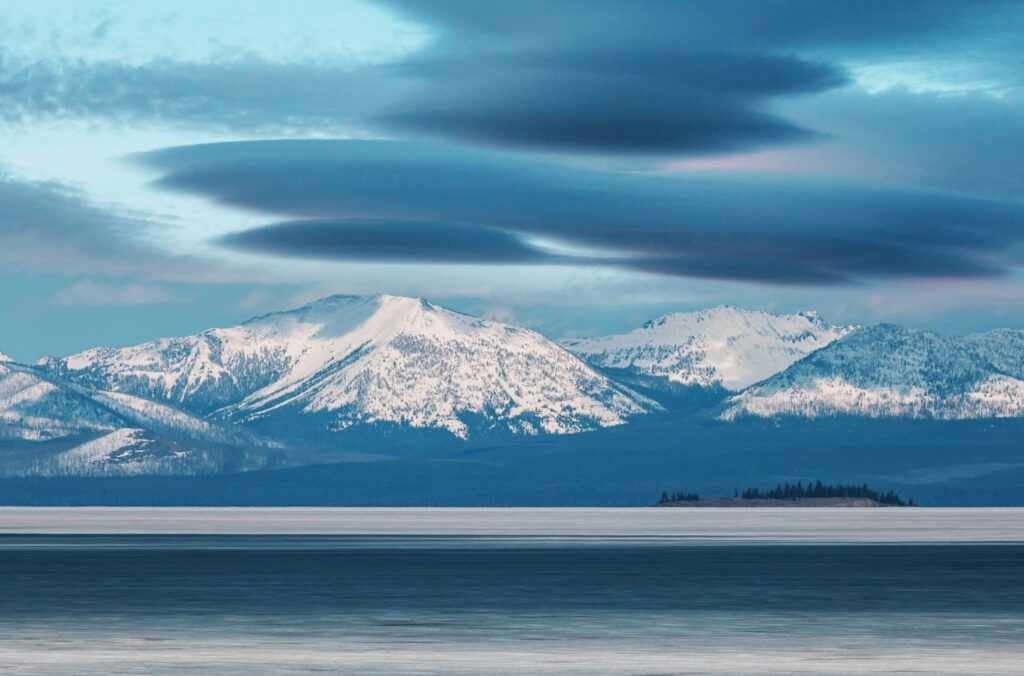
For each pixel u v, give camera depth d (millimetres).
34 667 122562
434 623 160750
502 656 130750
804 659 128750
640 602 189125
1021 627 156250
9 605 184000
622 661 127250
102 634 148625
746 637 146500
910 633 150250
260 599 193875
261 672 119812
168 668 122062
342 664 124812
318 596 199500
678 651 134750
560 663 125812
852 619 165375
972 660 128125
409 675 118250
